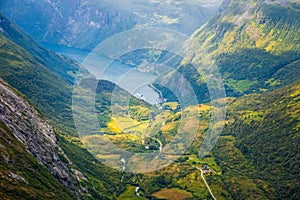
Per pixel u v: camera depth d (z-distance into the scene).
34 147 181.25
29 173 150.75
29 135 185.12
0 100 185.62
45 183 154.88
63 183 181.50
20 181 138.25
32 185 143.62
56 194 152.00
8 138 158.62
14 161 148.62
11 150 153.00
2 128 161.62
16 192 127.56
